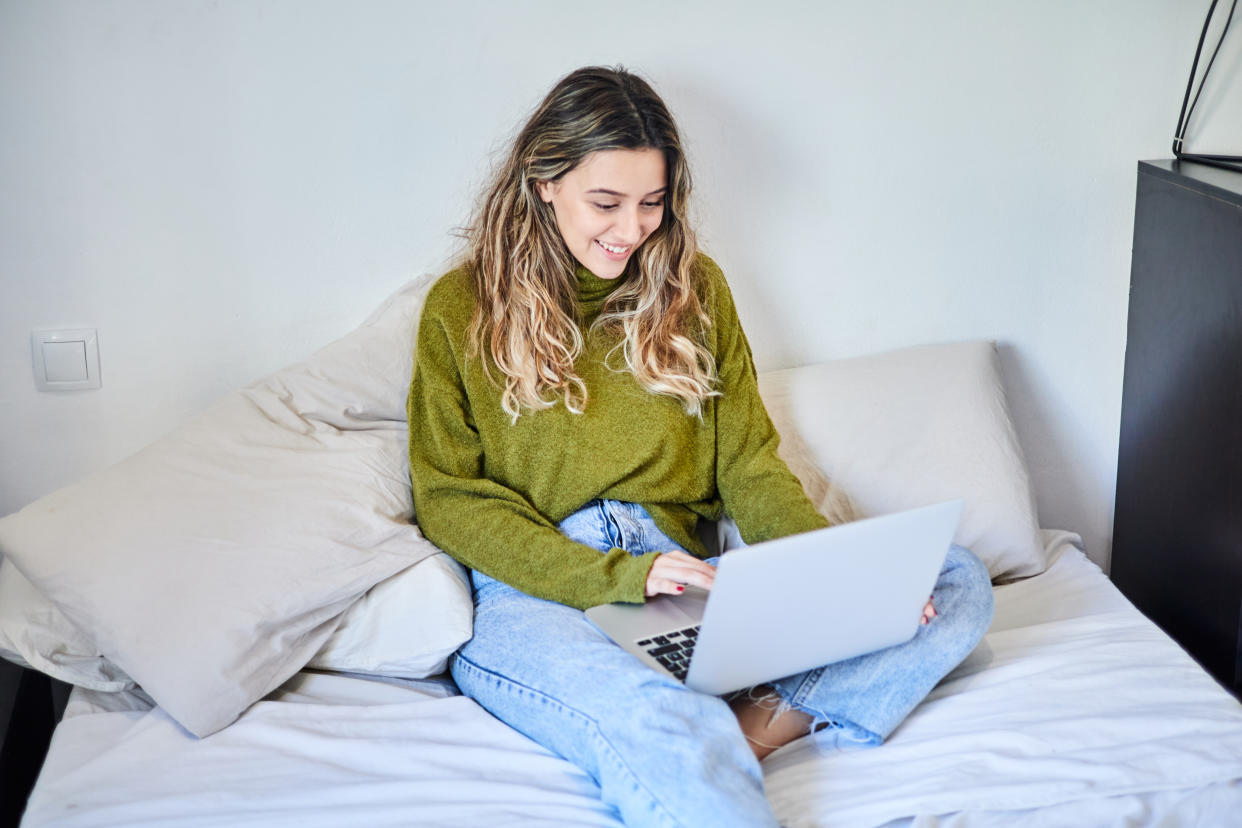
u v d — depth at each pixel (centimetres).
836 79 180
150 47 159
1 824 139
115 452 174
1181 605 180
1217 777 113
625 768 109
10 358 167
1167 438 183
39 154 160
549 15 170
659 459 152
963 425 174
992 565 167
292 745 123
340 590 136
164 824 110
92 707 133
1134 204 192
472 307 149
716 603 108
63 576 127
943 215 189
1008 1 181
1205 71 186
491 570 141
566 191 143
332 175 170
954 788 113
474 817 110
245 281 171
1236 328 159
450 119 171
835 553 111
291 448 147
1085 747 119
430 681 143
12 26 154
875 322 193
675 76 176
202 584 130
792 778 118
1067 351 198
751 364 162
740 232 185
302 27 163
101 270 166
